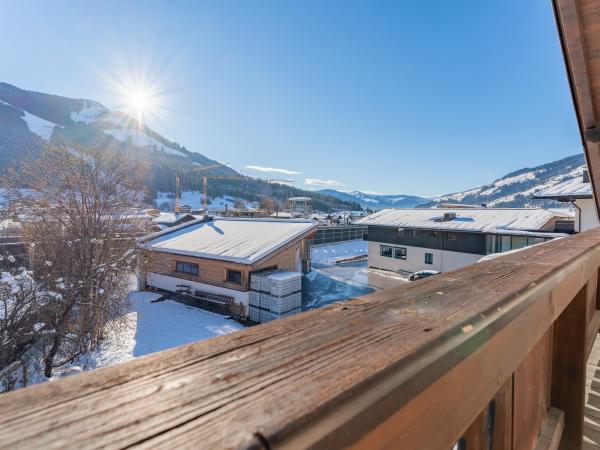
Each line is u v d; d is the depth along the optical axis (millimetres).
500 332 649
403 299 662
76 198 8062
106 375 348
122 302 8445
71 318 6918
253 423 291
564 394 1364
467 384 549
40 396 306
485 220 14375
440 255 15172
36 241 7523
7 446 252
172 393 328
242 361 396
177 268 10984
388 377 391
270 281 8922
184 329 8289
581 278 1355
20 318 5984
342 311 583
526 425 999
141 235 10336
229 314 9461
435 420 478
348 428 341
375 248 17906
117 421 287
